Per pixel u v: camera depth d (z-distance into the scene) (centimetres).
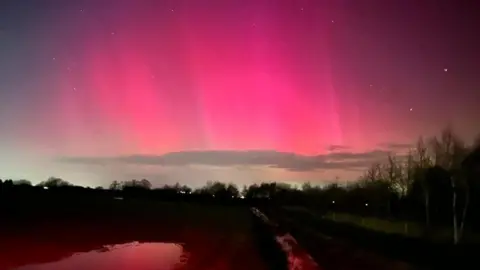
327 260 2988
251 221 8525
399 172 6462
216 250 4156
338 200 10288
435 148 4725
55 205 7906
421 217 5212
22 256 3500
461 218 4122
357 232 4812
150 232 5850
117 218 7525
